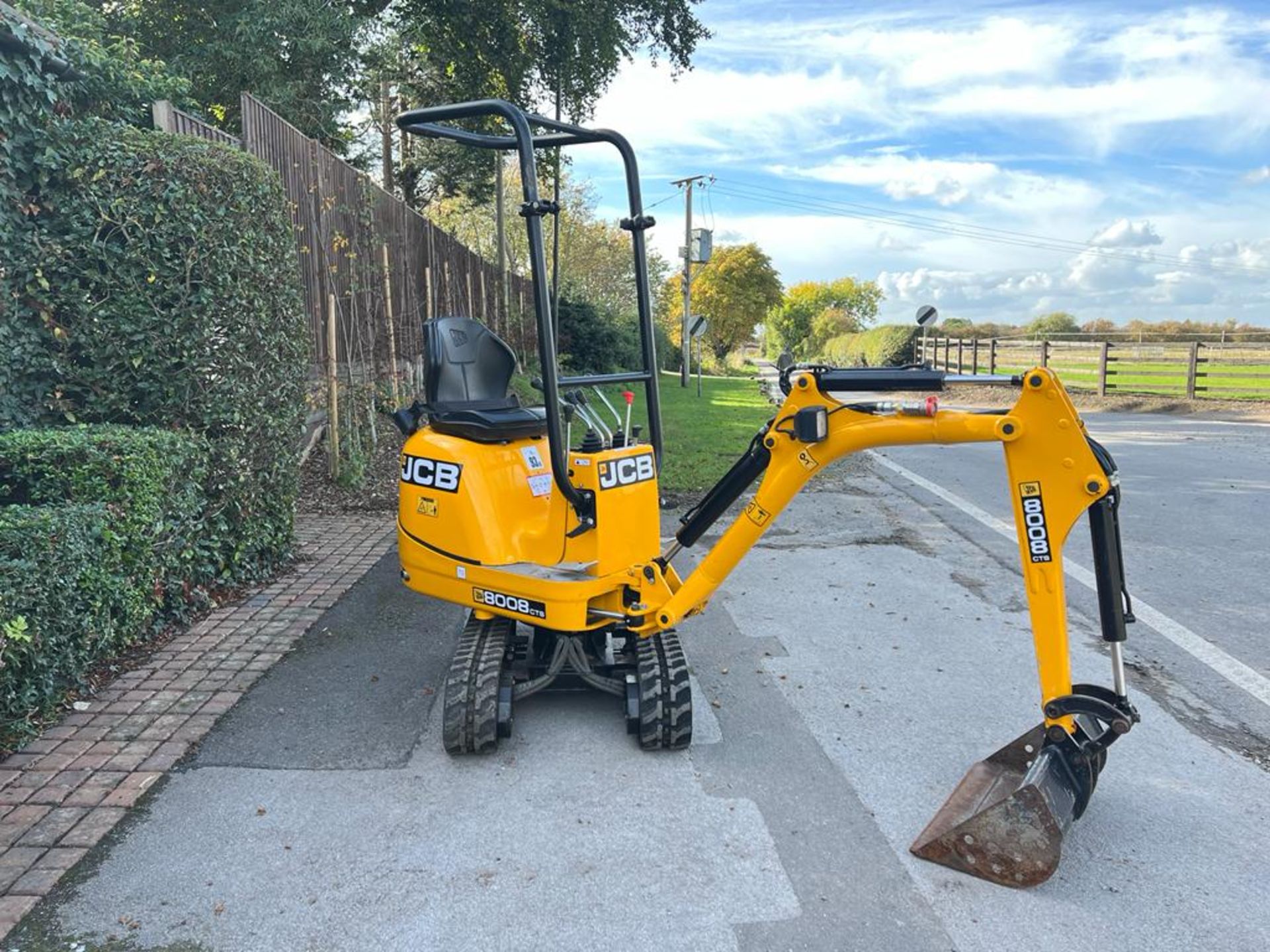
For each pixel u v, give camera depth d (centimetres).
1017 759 361
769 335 9781
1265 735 428
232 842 330
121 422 570
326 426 1048
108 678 476
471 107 377
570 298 3181
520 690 407
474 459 427
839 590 662
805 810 355
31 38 557
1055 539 314
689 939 280
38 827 337
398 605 605
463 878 309
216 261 573
